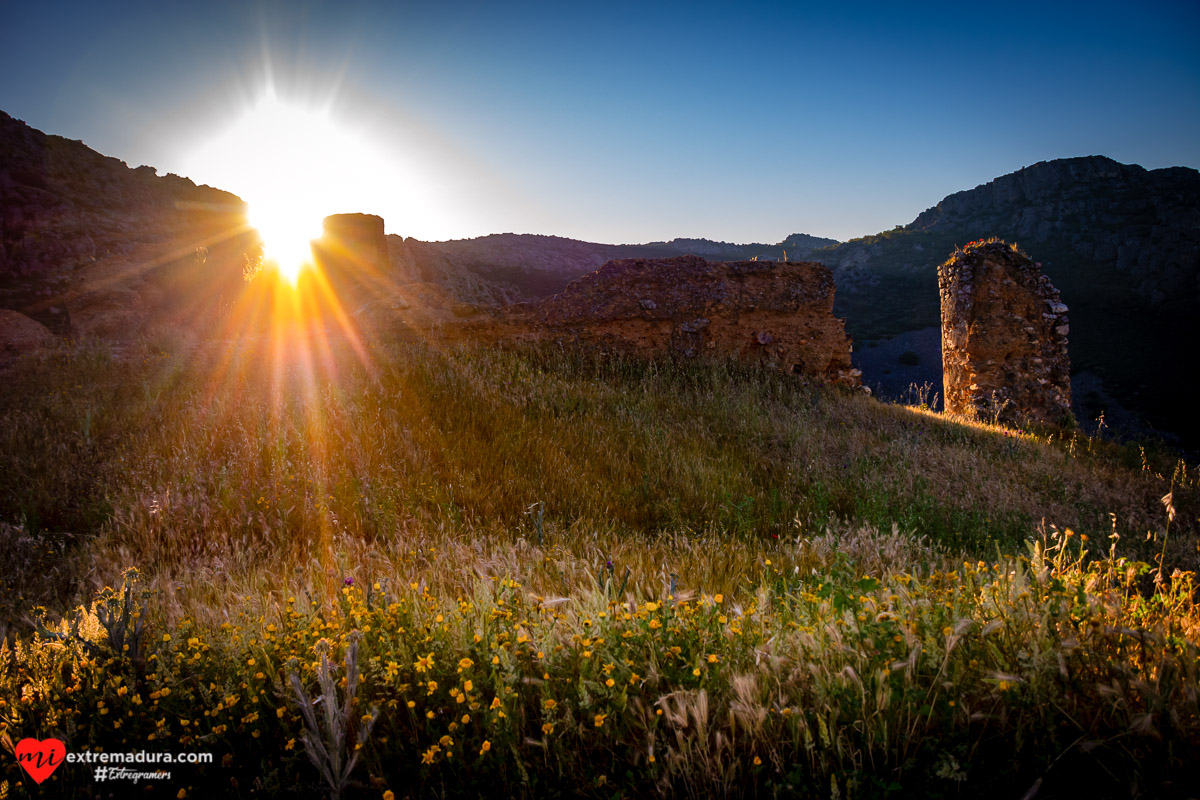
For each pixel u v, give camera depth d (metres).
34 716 2.61
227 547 4.93
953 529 5.73
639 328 12.99
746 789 2.06
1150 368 79.00
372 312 14.13
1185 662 2.19
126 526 5.33
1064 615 2.42
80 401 8.07
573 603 3.05
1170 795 1.83
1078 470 8.44
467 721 2.19
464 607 2.96
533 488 6.38
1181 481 8.01
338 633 2.82
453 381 9.40
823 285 13.37
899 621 2.53
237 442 6.98
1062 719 2.13
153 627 3.31
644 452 7.61
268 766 2.27
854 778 1.95
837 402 11.44
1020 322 14.91
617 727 2.25
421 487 6.14
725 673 2.43
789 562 4.42
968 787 1.98
